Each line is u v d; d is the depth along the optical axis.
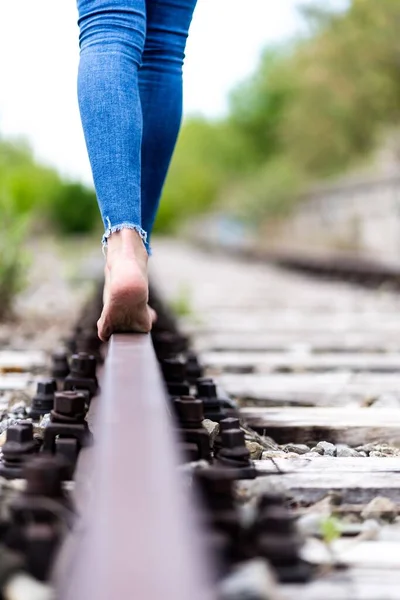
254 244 24.17
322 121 22.08
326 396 3.24
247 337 5.08
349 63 18.83
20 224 5.96
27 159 35.53
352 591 1.15
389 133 19.50
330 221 20.56
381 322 5.96
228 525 1.17
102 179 2.04
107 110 2.03
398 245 15.70
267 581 1.00
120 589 0.79
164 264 17.17
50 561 1.09
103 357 3.20
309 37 20.61
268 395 3.23
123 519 0.92
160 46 2.44
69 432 1.75
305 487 1.69
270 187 25.58
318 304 7.60
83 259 15.95
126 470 1.04
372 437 2.49
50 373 3.17
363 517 1.59
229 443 1.73
